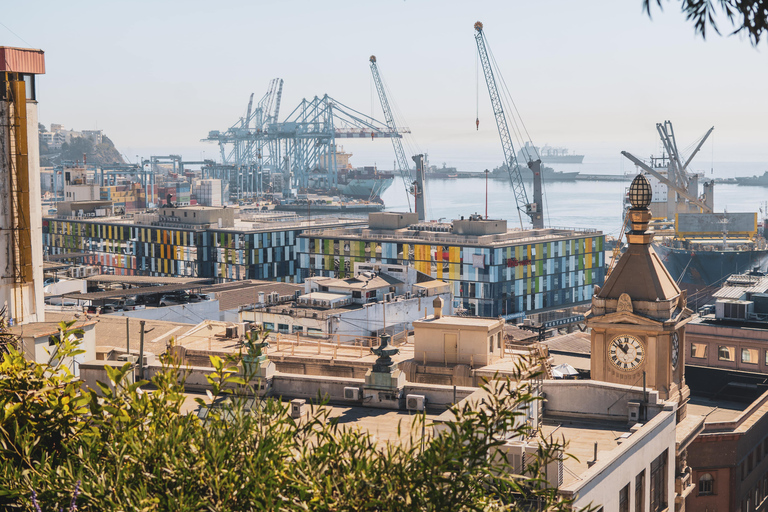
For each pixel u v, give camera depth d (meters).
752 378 108.38
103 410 18.64
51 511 15.80
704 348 136.88
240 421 17.58
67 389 19.80
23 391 19.61
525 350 73.56
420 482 16.06
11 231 106.94
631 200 69.81
